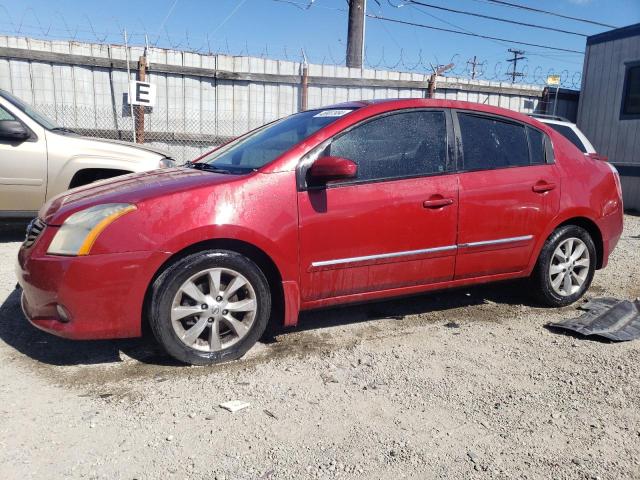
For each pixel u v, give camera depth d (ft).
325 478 7.87
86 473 7.84
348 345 12.62
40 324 10.74
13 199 20.47
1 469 7.85
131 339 12.48
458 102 14.03
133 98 33.68
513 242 14.30
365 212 12.26
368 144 12.65
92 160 21.02
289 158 11.82
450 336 13.33
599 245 16.21
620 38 44.24
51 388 10.20
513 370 11.48
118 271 10.38
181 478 7.80
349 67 43.47
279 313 12.12
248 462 8.19
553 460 8.41
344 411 9.67
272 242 11.38
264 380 10.73
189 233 10.69
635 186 42.34
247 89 37.83
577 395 10.44
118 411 9.46
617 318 14.40
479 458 8.41
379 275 12.75
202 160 14.70
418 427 9.23
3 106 20.42
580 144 22.38
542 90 48.16
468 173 13.61
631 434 9.17
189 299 11.06
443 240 13.28
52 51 32.91
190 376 10.81
